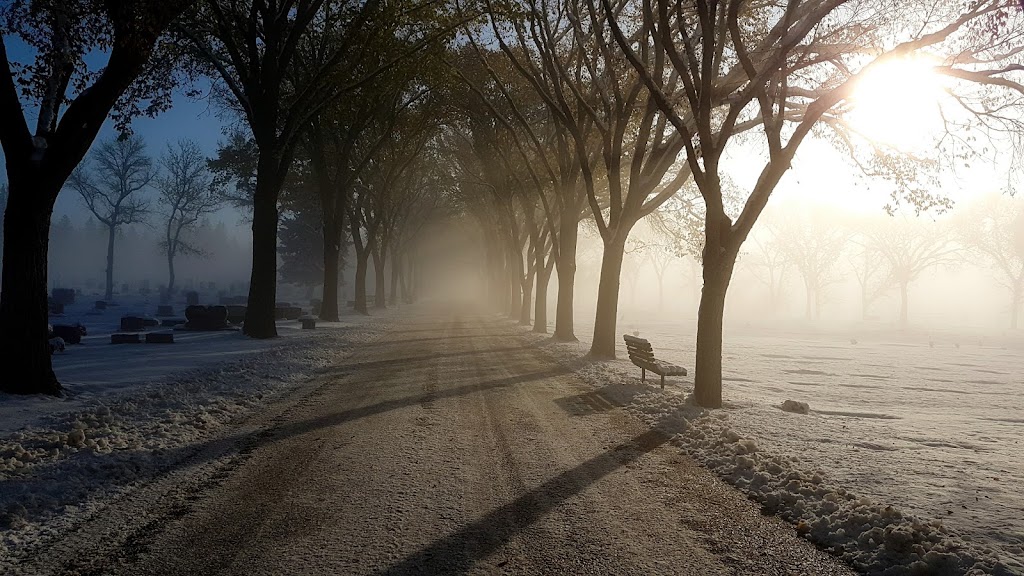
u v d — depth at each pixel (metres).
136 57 10.16
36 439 7.35
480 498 5.58
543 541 4.59
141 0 10.02
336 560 4.18
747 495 5.84
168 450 7.12
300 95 21.34
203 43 22.11
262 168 21.92
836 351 32.41
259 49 24.34
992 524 4.82
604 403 11.04
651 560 4.28
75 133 10.05
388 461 6.80
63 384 10.88
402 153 35.97
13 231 9.98
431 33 20.02
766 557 4.39
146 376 12.35
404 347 21.34
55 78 11.24
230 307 30.02
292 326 29.95
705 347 10.93
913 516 4.86
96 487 5.75
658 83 15.62
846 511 5.04
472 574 3.98
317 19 24.59
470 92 26.31
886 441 8.16
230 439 7.77
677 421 9.22
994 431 9.56
